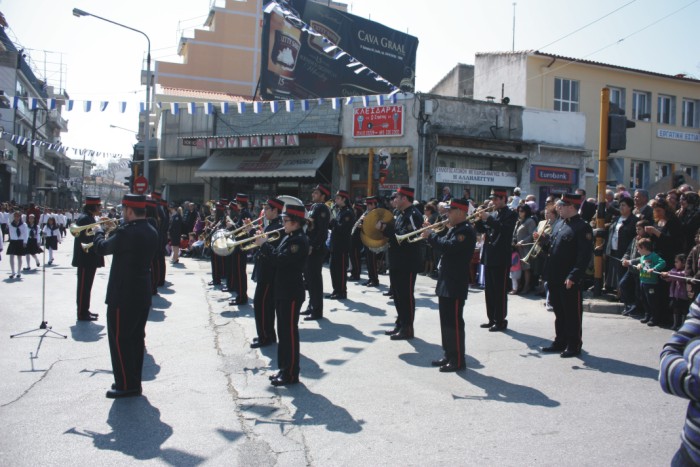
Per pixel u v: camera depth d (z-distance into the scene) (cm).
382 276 1508
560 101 2481
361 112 2081
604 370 659
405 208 823
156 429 490
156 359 709
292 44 2530
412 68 2889
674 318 859
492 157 2084
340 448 453
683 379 231
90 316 922
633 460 427
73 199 6431
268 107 2348
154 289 1160
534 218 1200
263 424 503
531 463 423
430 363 690
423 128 1973
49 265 1738
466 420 509
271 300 774
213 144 2222
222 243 791
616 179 2584
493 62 2608
